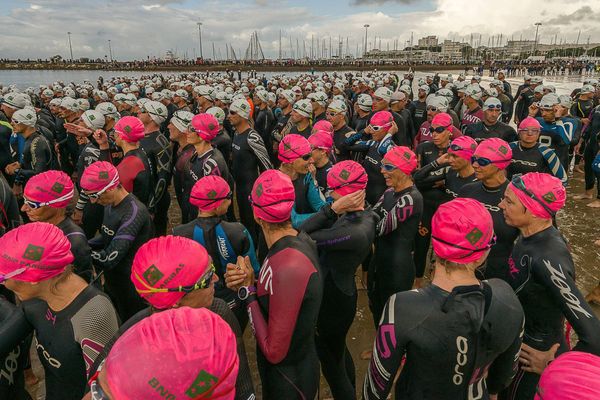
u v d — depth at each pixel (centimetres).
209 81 1975
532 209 223
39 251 176
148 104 575
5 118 955
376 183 556
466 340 159
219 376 79
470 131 684
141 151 465
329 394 337
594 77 5541
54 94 1380
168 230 707
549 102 614
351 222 272
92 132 577
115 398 74
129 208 321
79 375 194
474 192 357
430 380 165
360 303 488
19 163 614
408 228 345
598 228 670
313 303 205
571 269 210
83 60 10012
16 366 216
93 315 190
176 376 74
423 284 513
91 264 294
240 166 591
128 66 7944
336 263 273
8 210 364
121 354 77
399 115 800
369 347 402
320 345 291
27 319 195
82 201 453
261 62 8981
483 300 164
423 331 161
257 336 208
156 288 157
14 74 7175
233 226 296
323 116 897
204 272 164
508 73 6925
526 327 237
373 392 181
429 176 464
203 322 84
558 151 632
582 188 895
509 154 328
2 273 176
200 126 466
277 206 206
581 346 195
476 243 160
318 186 429
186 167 503
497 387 192
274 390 222
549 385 92
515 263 242
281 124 937
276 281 200
